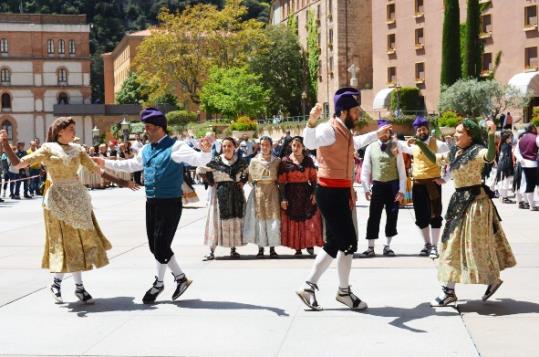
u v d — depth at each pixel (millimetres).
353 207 7887
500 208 18438
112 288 8719
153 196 7754
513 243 11812
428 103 61250
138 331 6652
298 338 6281
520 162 17906
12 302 8023
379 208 10812
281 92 78938
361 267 9898
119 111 95688
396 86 60969
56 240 7715
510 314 6977
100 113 95000
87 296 7895
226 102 66000
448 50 55500
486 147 7258
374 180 10828
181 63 71875
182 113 76188
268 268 10047
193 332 6562
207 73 72250
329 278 9062
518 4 52031
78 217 7688
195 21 72125
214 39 72125
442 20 59469
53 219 7695
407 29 63188
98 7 145500
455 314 7031
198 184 32562
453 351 5793
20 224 16922
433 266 9875
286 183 11047
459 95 48469
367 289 8336
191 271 9883
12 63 97562
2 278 9578
